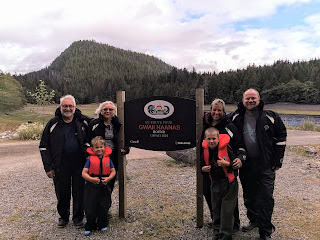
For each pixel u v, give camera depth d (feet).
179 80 444.96
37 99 71.97
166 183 17.04
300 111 219.61
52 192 15.69
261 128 9.31
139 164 22.38
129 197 14.56
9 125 70.08
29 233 10.48
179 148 11.07
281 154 9.26
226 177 8.95
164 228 10.87
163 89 409.28
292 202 13.53
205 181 10.21
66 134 10.43
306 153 26.61
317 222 11.18
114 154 11.32
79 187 10.73
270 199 9.34
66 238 10.07
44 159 10.18
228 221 8.87
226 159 8.82
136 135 11.43
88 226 10.27
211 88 351.87
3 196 14.94
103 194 10.09
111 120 11.18
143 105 11.27
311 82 296.10
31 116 106.63
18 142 39.63
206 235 10.27
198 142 10.63
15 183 17.58
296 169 20.61
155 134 11.25
